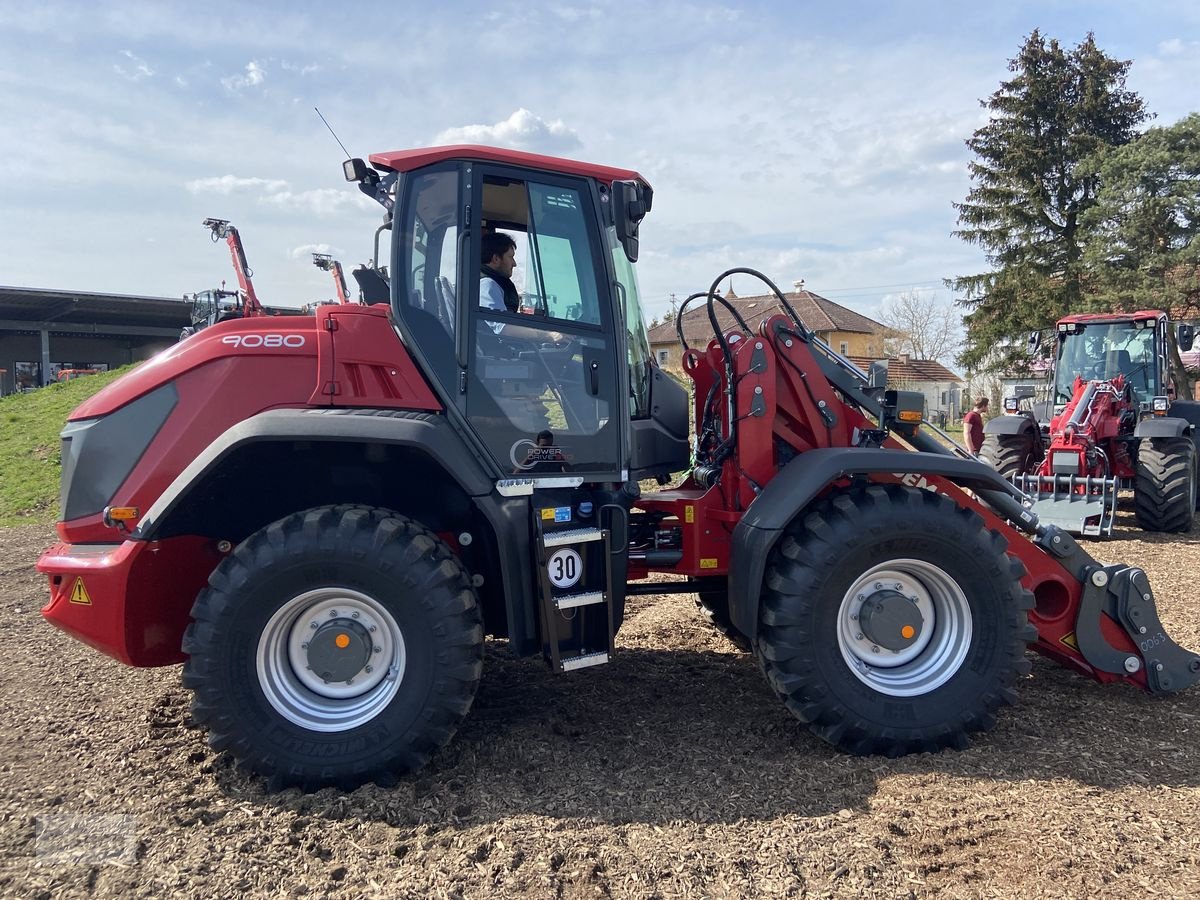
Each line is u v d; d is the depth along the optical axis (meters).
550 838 2.76
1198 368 23.77
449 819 2.91
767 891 2.47
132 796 3.10
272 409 3.38
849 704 3.37
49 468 14.22
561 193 3.71
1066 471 8.58
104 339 41.34
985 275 29.47
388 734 3.13
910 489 3.53
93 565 3.19
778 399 4.02
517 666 4.62
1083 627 3.88
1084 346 10.46
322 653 3.21
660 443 4.29
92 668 4.70
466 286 3.49
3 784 3.22
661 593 4.04
